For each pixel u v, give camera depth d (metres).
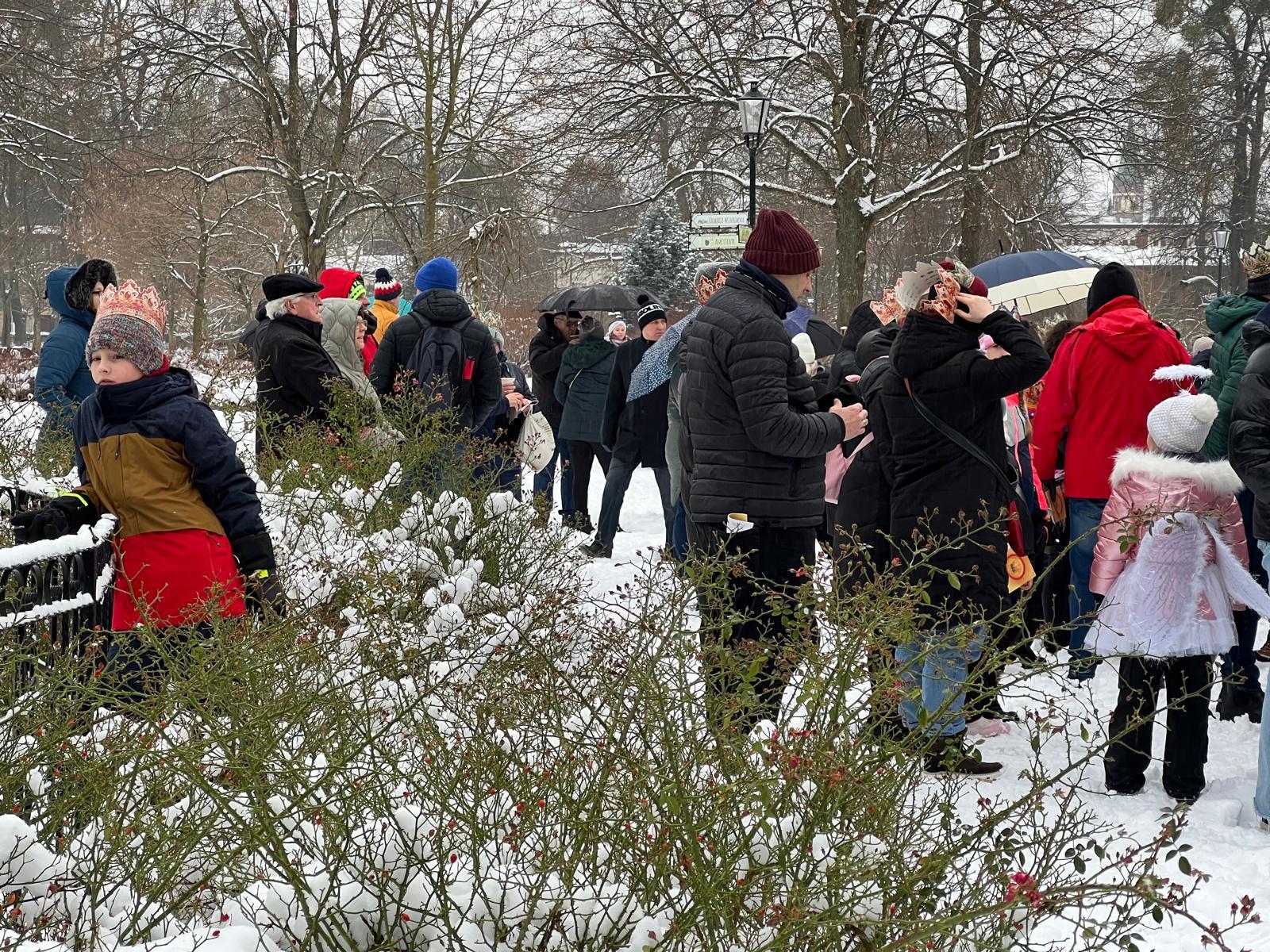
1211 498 5.03
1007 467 5.44
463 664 3.53
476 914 2.67
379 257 43.56
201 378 18.27
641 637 3.28
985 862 2.80
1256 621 6.11
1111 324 6.79
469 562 6.00
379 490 6.67
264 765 2.74
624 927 2.68
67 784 2.97
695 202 32.03
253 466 7.33
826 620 3.15
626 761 2.77
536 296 52.06
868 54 24.02
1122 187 27.61
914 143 24.77
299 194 30.47
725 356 4.72
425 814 2.80
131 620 4.05
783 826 2.84
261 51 30.25
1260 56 42.88
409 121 30.33
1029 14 23.03
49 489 4.76
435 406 7.64
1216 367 6.77
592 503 13.59
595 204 29.45
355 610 4.54
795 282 4.88
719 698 3.01
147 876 2.76
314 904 2.66
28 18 34.78
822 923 2.49
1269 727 4.69
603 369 10.91
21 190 54.59
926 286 5.05
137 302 4.21
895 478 5.21
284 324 7.20
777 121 24.05
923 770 3.15
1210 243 45.00
